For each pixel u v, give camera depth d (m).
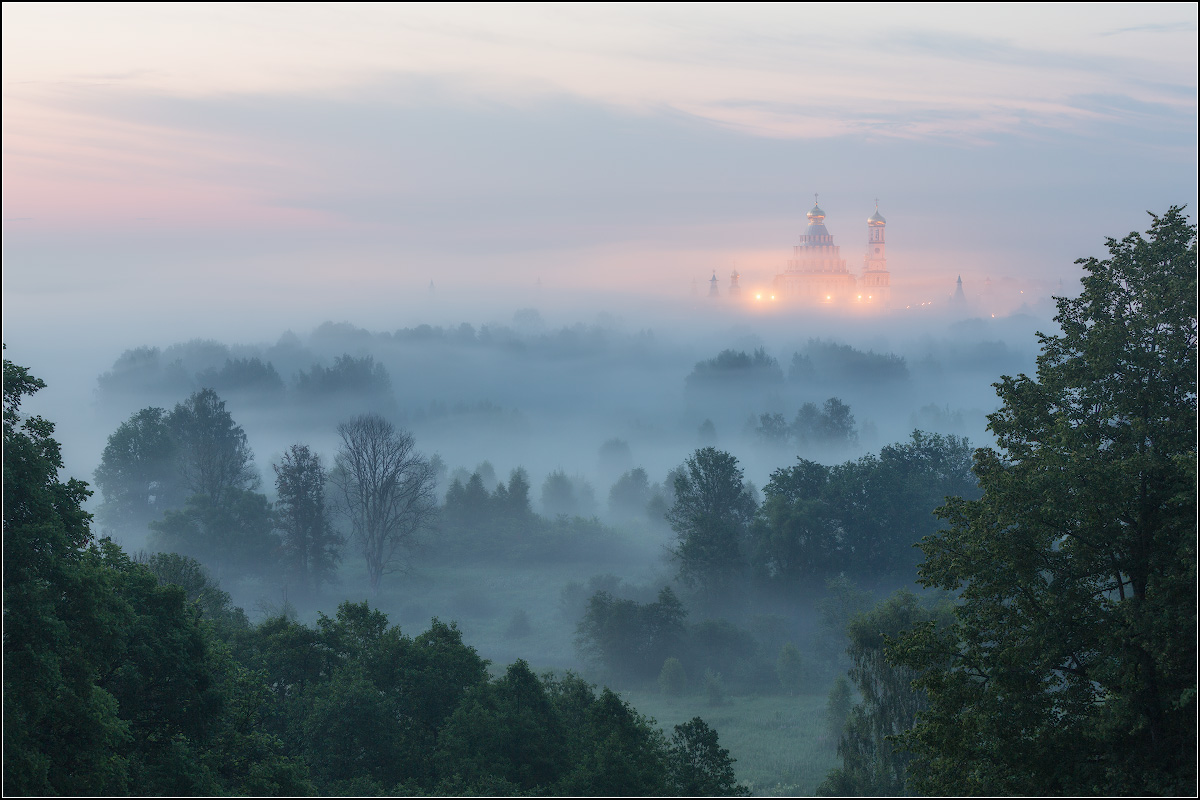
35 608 24.66
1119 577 26.70
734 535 107.25
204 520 115.19
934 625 29.56
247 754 37.81
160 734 32.91
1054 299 29.64
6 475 25.77
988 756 26.38
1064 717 26.44
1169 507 25.38
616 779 37.16
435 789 37.38
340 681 42.19
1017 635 27.00
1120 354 26.41
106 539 35.44
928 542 29.86
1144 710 24.19
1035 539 26.42
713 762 41.84
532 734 39.88
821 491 113.00
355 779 37.47
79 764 26.52
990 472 28.64
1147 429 25.73
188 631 34.41
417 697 44.03
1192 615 22.95
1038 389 29.05
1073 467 25.69
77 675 26.28
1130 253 28.28
